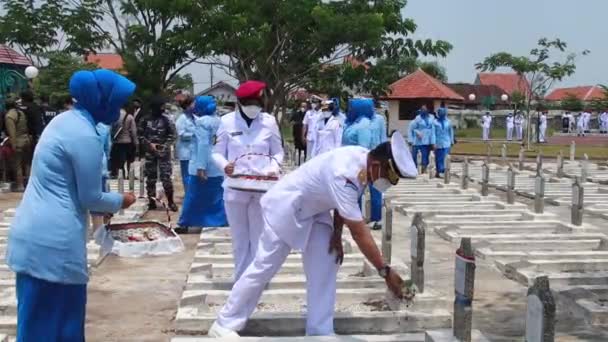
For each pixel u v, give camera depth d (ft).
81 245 13.37
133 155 49.42
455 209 43.73
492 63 125.59
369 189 35.55
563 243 32.30
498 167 79.71
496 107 214.69
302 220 17.06
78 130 13.03
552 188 57.88
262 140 21.81
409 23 81.20
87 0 91.61
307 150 61.93
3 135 52.70
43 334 13.30
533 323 12.25
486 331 20.33
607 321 20.71
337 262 17.56
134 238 29.48
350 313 19.72
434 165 66.54
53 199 13.06
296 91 104.22
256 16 75.56
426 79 132.57
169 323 20.52
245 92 21.67
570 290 22.90
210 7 76.02
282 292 22.40
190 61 84.84
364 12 79.56
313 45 79.92
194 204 34.17
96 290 24.03
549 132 169.58
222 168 21.77
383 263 16.30
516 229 36.78
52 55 91.04
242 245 21.99
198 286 23.25
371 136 33.76
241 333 19.31
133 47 86.79
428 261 29.71
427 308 20.62
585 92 251.60
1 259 27.20
